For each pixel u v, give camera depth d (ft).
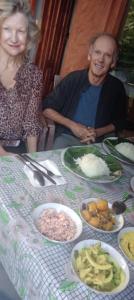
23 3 5.05
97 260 2.90
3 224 3.45
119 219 3.74
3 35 5.16
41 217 3.43
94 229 3.43
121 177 4.78
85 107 7.07
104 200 3.79
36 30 5.39
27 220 3.34
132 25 9.66
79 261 2.87
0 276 3.84
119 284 2.80
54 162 4.61
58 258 2.95
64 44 9.91
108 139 5.78
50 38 9.64
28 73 5.74
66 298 2.60
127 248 3.28
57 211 3.56
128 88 10.75
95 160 4.50
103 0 8.80
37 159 4.57
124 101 7.50
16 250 3.15
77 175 4.38
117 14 8.89
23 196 3.71
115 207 3.87
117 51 6.68
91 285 2.72
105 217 3.58
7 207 3.47
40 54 9.77
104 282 2.73
